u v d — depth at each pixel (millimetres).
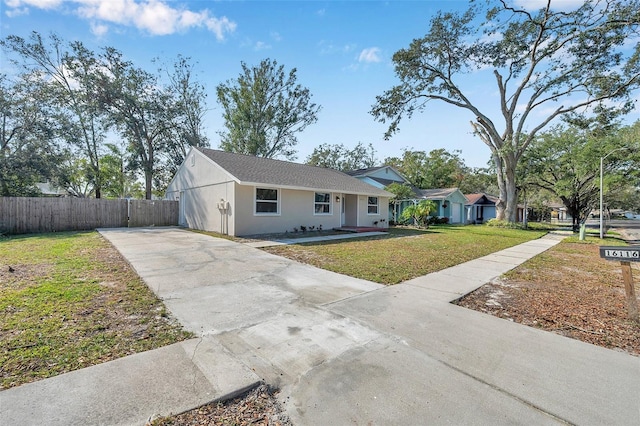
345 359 2820
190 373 2498
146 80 22688
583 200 24141
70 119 19375
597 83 16266
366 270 6590
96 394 2180
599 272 6938
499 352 2994
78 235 12070
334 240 11641
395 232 16000
